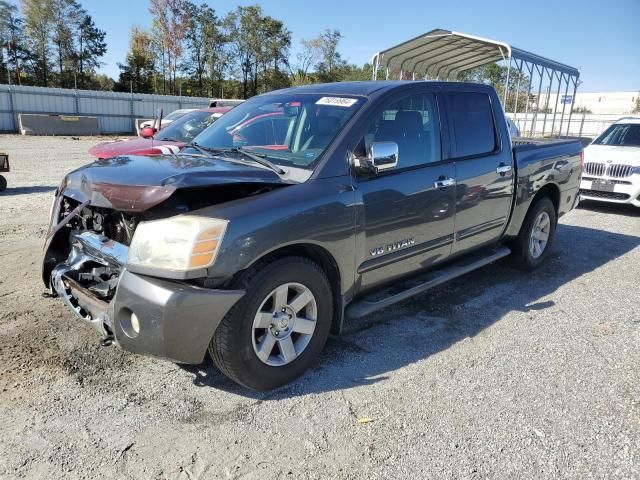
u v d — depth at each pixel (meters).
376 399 3.10
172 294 2.64
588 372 3.48
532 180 5.15
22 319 4.03
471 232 4.51
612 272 5.71
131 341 2.79
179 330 2.69
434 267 4.41
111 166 3.32
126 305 2.76
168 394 3.10
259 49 65.06
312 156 3.39
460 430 2.82
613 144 9.91
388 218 3.61
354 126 3.49
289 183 3.19
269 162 3.45
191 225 2.71
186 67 67.06
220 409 2.97
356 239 3.40
